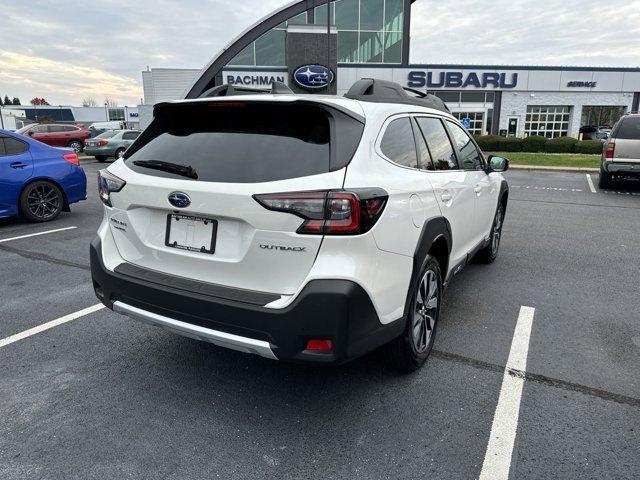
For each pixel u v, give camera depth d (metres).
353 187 2.37
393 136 2.93
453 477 2.28
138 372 3.21
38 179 7.76
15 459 2.38
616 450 2.46
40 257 5.84
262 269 2.43
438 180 3.33
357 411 2.79
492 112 36.59
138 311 2.79
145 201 2.74
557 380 3.13
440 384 3.07
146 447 2.48
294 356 2.38
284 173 2.41
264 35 32.09
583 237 7.25
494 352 3.51
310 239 2.32
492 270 5.54
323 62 31.56
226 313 2.45
